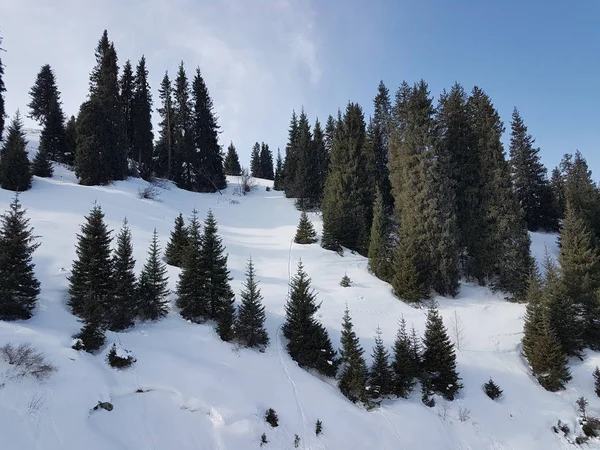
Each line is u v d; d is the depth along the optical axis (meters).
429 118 26.33
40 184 29.38
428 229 23.86
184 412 11.59
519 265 23.03
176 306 16.77
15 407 9.15
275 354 15.47
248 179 51.31
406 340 16.12
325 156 44.34
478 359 18.09
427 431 13.66
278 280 22.14
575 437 14.88
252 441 11.46
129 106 44.84
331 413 13.22
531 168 40.16
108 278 14.96
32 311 13.33
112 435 10.05
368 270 25.30
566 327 18.77
